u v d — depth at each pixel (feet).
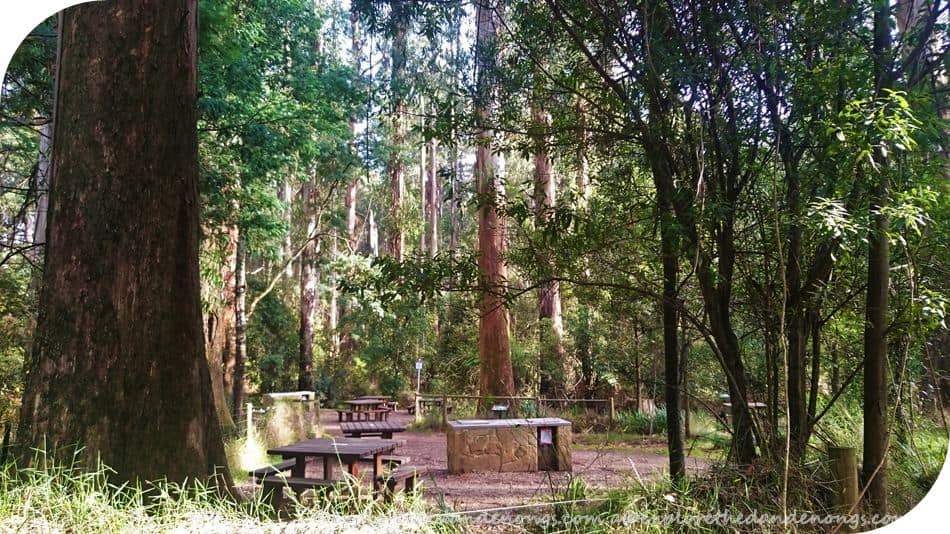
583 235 12.74
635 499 11.54
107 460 11.31
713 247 11.88
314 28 35.40
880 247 10.80
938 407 15.57
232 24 27.07
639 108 11.98
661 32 11.42
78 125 12.13
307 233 61.31
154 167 12.35
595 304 15.17
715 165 11.59
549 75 13.78
